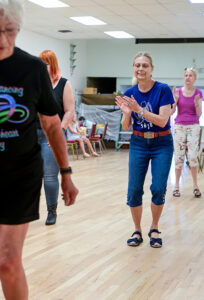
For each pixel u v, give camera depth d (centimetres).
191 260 320
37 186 173
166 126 340
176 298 253
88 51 1543
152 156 343
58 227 404
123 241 364
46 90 172
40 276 282
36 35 1216
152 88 335
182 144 573
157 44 1473
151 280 279
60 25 1105
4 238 167
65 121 381
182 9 914
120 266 304
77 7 901
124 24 1097
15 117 159
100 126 1223
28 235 376
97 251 336
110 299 250
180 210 486
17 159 165
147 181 689
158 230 387
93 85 1609
